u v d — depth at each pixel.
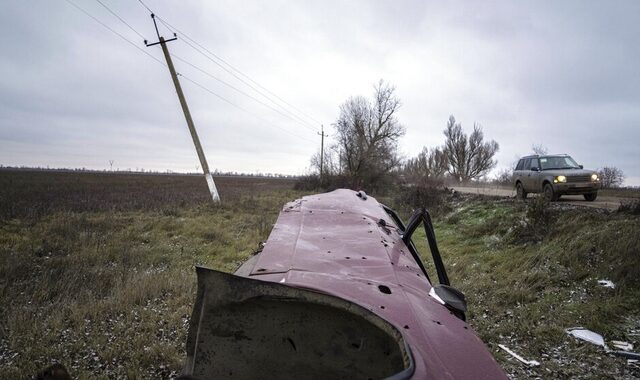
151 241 10.24
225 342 1.74
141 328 4.82
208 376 1.71
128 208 16.92
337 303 1.63
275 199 23.12
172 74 21.41
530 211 10.04
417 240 11.34
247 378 1.73
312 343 1.73
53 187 29.38
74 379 3.71
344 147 36.41
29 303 5.58
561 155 14.51
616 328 5.37
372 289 1.96
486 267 8.15
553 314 5.80
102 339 4.43
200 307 1.71
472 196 17.25
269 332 1.74
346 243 2.73
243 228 12.64
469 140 47.44
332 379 1.71
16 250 8.61
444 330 1.68
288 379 1.73
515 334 5.23
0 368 3.82
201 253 9.31
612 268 6.87
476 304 6.25
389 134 37.25
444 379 1.27
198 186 36.50
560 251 7.85
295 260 2.34
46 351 4.16
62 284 6.17
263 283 1.67
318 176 35.44
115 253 8.60
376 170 33.28
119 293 5.80
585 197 13.59
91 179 45.91
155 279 6.47
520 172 15.14
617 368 4.43
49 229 11.08
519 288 6.76
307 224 3.20
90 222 12.41
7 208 14.72
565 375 4.29
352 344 1.70
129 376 3.79
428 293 2.13
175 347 4.38
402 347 1.38
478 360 1.51
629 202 10.47
